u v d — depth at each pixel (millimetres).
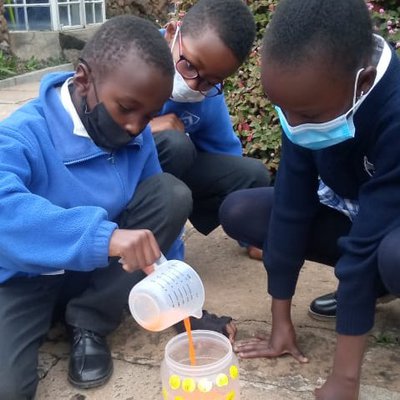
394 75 1498
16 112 1781
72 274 1871
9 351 1622
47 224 1527
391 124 1479
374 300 1581
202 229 2600
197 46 1923
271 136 3146
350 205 1810
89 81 1661
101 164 1810
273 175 3189
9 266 1673
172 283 1411
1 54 6816
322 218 1923
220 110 2467
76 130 1751
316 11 1356
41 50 7340
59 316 2027
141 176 1991
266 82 1411
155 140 2234
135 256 1490
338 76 1364
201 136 2510
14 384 1586
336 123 1429
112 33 1619
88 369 1739
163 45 1624
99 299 1814
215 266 2455
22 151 1639
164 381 1459
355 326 1560
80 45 7379
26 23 7453
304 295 2217
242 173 2461
